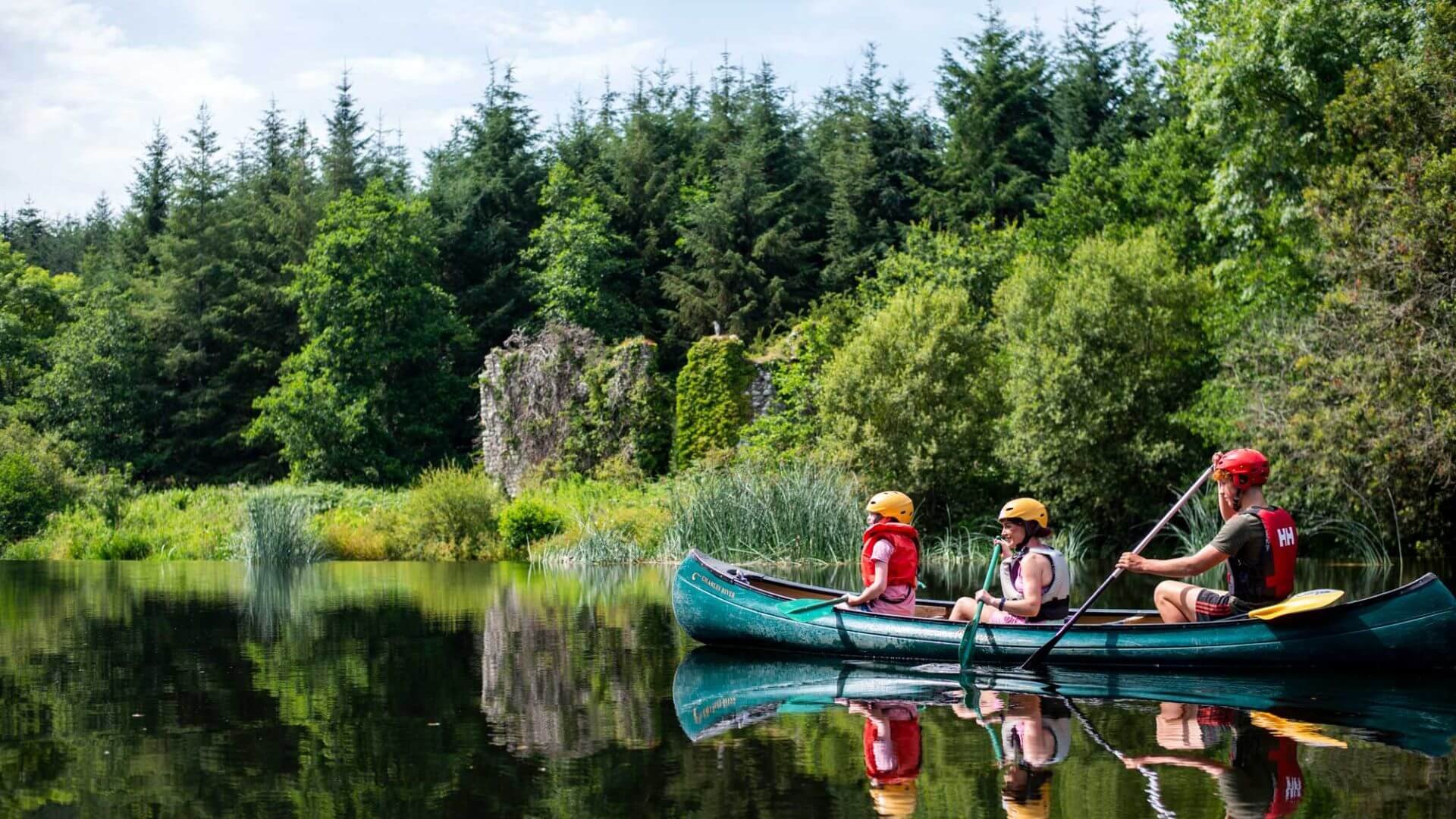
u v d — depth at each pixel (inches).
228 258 1648.6
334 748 182.7
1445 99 582.9
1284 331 643.5
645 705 220.5
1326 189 609.6
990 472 818.2
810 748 180.9
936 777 161.8
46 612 405.7
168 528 948.0
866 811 144.0
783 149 1521.9
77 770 168.1
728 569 331.6
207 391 1561.3
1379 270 570.6
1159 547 722.2
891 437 792.3
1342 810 143.6
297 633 338.0
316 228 1663.4
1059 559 278.2
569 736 191.8
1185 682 249.3
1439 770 165.2
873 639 286.0
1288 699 225.8
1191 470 744.3
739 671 266.1
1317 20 686.5
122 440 1450.5
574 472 1032.2
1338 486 594.2
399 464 1338.6
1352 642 256.4
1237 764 168.2
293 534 768.3
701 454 988.6
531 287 1568.7
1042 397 765.3
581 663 278.1
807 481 678.5
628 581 552.7
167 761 173.9
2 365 1509.6
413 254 1445.6
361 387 1390.3
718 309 1432.1
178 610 410.6
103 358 1461.6
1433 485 617.9
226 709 216.2
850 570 589.6
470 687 241.6
